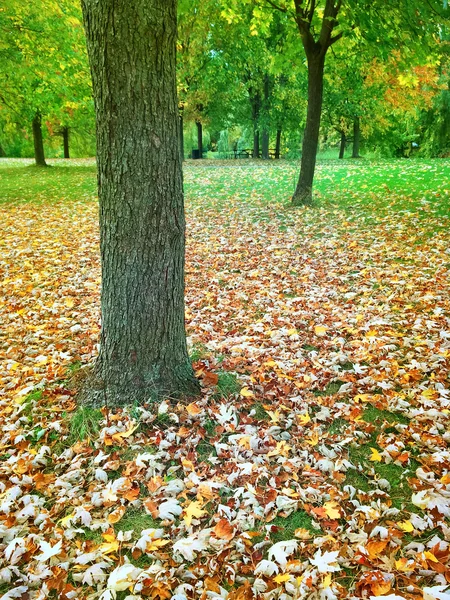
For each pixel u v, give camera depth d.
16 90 14.58
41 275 6.65
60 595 1.99
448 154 24.20
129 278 3.04
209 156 36.19
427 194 10.55
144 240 2.97
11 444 3.02
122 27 2.55
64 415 3.22
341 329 4.51
